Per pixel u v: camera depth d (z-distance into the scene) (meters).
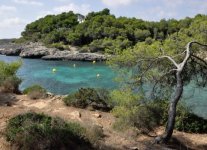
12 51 119.44
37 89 21.59
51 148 11.39
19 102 19.31
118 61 18.23
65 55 101.62
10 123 12.41
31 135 11.45
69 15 165.00
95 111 19.38
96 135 13.89
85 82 51.34
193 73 18.50
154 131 17.30
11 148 11.30
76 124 13.44
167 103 18.48
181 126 18.08
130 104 17.50
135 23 128.50
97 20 134.50
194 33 19.00
